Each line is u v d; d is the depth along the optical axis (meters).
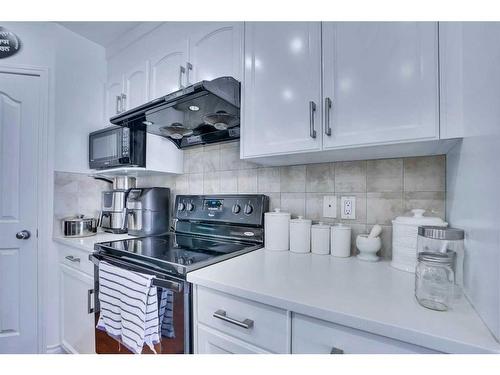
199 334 0.86
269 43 1.07
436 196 1.00
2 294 1.62
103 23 1.69
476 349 0.48
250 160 1.21
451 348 0.50
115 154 1.66
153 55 1.58
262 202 1.37
